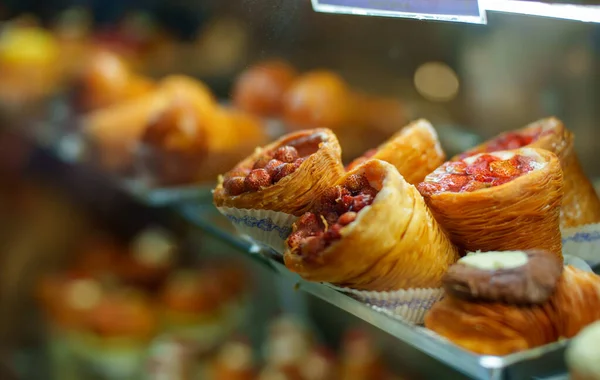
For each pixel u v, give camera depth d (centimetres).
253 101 78
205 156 71
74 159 98
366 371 82
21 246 117
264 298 99
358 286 44
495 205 43
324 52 72
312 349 89
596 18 46
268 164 48
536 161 45
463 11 47
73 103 100
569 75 64
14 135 116
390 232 42
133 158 80
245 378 91
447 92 71
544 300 40
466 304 41
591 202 50
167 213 109
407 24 68
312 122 74
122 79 96
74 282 110
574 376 38
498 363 39
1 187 119
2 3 115
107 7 107
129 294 108
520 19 64
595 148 62
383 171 43
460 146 65
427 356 77
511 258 41
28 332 112
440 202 44
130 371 99
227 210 49
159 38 99
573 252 50
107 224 118
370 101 74
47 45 112
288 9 60
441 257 44
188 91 81
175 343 97
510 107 68
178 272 110
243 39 72
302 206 46
